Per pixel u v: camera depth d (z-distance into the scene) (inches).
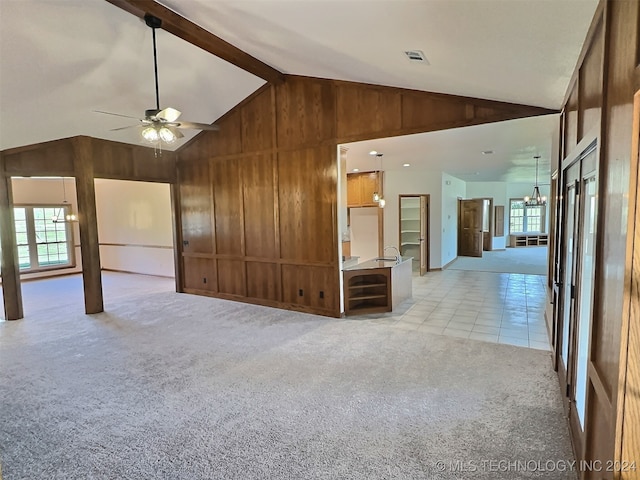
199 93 205.5
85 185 212.4
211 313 217.0
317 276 210.8
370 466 84.6
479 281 302.0
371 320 197.9
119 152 231.8
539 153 248.2
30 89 163.3
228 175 241.6
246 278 241.3
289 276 221.9
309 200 209.0
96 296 219.5
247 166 232.1
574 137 101.4
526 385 121.0
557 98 128.5
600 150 63.4
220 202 247.8
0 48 136.9
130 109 197.9
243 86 209.8
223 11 122.8
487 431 96.6
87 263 216.4
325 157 200.8
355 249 352.5
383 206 313.1
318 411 108.0
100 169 221.5
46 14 128.2
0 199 204.2
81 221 214.8
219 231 250.8
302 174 210.1
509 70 108.8
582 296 89.9
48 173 210.8
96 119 200.8
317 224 207.6
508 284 288.5
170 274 354.0
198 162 255.9
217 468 85.0
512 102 147.4
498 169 337.4
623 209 50.7
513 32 82.0
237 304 238.4
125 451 91.5
